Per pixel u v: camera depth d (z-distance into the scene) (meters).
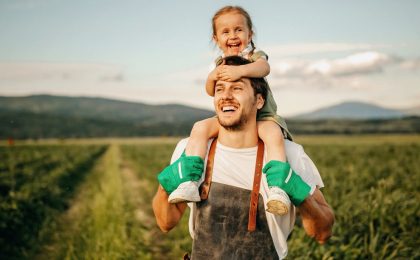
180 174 2.54
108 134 168.50
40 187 13.92
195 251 2.56
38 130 162.75
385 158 25.66
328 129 134.88
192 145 2.65
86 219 9.77
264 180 2.54
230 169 2.57
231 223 2.52
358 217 7.13
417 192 10.22
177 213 2.83
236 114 2.52
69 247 7.32
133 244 7.10
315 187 2.64
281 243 2.57
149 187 15.11
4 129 156.25
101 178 20.48
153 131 176.00
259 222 2.51
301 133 126.31
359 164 19.59
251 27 3.39
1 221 8.52
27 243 8.22
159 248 7.74
